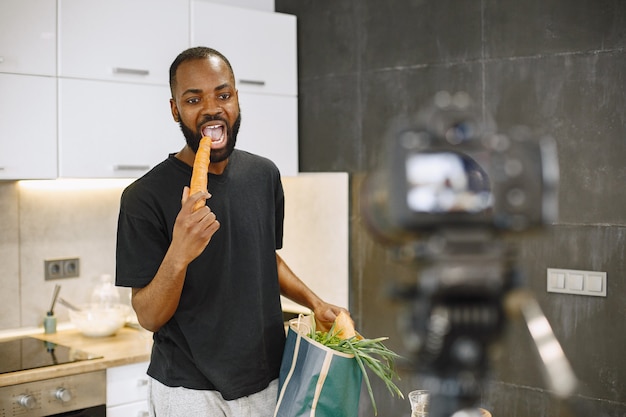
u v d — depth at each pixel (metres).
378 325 3.01
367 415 2.73
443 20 2.78
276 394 1.81
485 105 2.66
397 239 0.25
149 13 2.86
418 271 0.25
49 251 3.08
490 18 2.64
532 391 2.38
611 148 2.36
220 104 1.63
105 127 2.76
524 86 2.56
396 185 0.24
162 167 1.76
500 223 0.24
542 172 0.24
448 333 0.24
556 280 2.45
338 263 3.18
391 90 2.98
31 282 3.04
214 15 3.05
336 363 1.47
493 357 0.24
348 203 3.14
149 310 1.60
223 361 1.72
